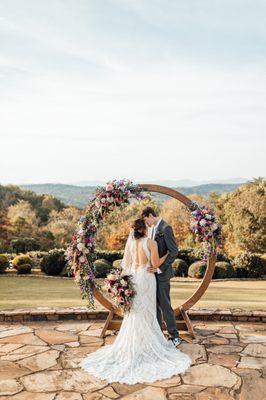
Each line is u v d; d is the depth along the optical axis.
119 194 5.75
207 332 5.82
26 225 36.16
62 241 35.06
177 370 4.48
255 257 16.14
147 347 4.84
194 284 13.93
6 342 5.44
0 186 43.28
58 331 5.89
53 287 12.21
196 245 27.00
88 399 3.88
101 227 6.03
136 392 4.02
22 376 4.38
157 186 5.93
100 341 5.47
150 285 5.05
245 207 28.19
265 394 3.95
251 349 5.14
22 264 16.27
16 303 8.73
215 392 4.00
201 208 5.87
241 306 8.23
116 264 15.96
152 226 5.45
